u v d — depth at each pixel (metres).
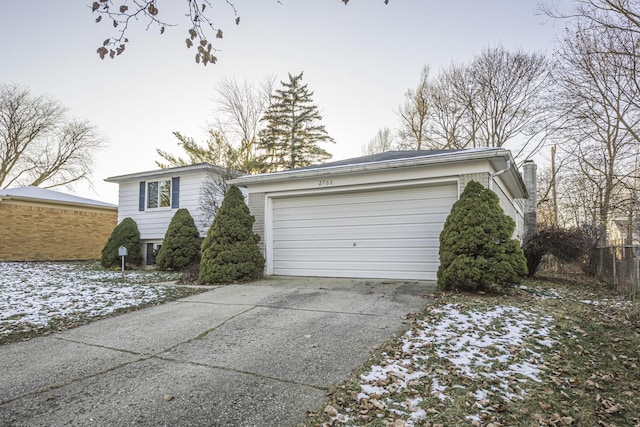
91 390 3.19
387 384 3.22
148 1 3.09
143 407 2.88
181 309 6.13
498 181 8.66
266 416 2.74
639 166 13.71
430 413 2.76
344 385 3.22
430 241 7.97
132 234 14.30
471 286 6.71
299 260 9.41
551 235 10.16
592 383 3.32
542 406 2.90
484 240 6.44
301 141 29.08
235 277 8.58
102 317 5.75
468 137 22.36
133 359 3.94
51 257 16.47
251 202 9.92
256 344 4.34
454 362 3.67
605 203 14.23
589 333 4.69
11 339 4.68
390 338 4.38
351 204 8.86
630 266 7.44
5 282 9.38
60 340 4.65
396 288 7.19
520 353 3.92
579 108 14.03
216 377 3.43
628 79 11.77
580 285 9.21
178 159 23.33
